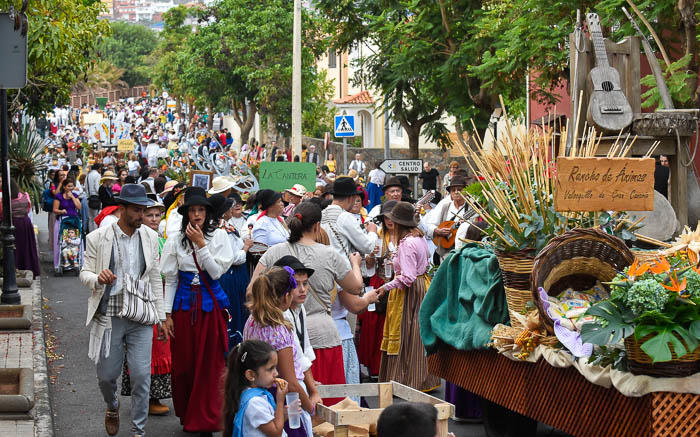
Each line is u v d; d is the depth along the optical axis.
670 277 5.09
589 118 8.15
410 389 6.11
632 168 6.02
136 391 7.66
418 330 8.70
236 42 45.00
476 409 8.39
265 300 5.68
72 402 9.18
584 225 6.54
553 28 16.36
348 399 6.04
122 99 113.69
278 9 43.62
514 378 6.43
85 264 7.61
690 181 8.66
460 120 20.67
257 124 61.25
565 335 5.65
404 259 8.61
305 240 6.87
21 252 15.84
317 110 49.75
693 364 5.05
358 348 9.73
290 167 15.20
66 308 14.27
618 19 14.31
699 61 13.48
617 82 8.23
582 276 6.19
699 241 6.07
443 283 7.46
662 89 10.47
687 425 5.06
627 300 5.09
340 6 26.14
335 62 63.00
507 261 6.40
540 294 5.78
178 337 7.80
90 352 7.67
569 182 5.94
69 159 37.16
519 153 6.59
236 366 5.19
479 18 20.03
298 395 5.64
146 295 7.64
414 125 26.06
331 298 7.04
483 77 17.95
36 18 14.23
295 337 5.82
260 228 10.23
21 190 17.25
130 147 38.09
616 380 5.23
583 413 5.71
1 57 12.03
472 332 6.84
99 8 20.94
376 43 24.84
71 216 17.81
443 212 11.55
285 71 43.38
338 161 45.31
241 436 5.13
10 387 9.03
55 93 19.56
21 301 13.64
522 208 6.44
